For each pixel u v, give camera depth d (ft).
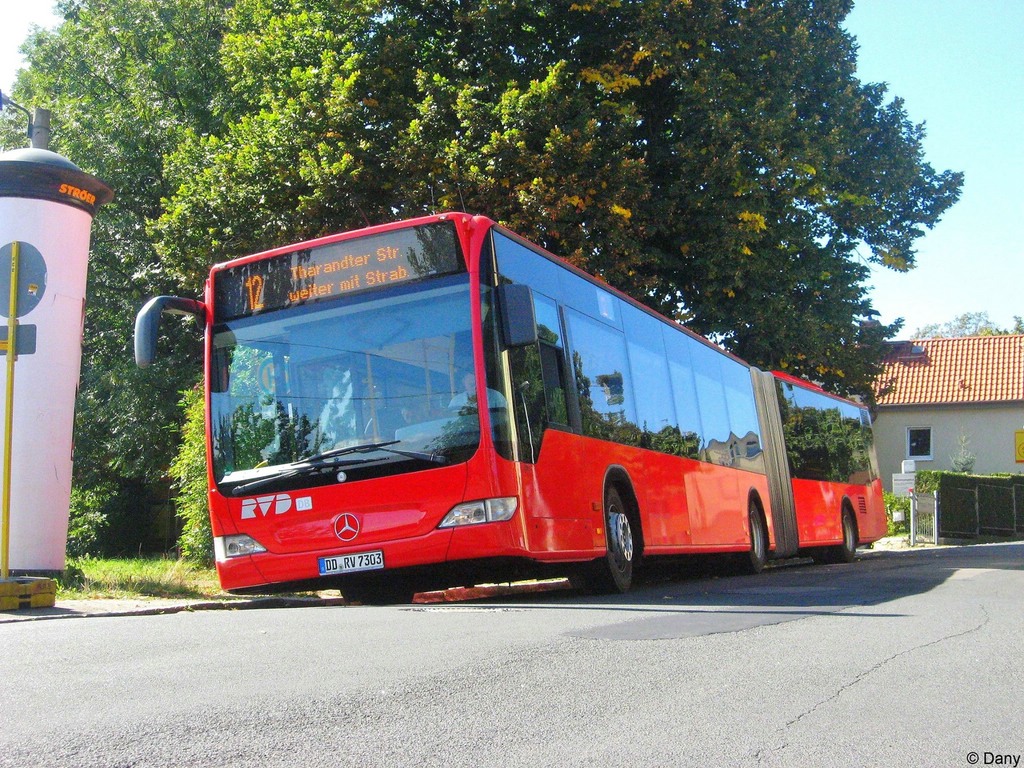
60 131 111.04
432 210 73.00
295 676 18.63
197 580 49.52
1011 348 202.90
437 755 13.53
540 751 13.79
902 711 16.53
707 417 56.08
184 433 62.95
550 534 34.88
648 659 20.65
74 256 41.96
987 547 108.37
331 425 34.96
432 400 34.04
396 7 83.25
